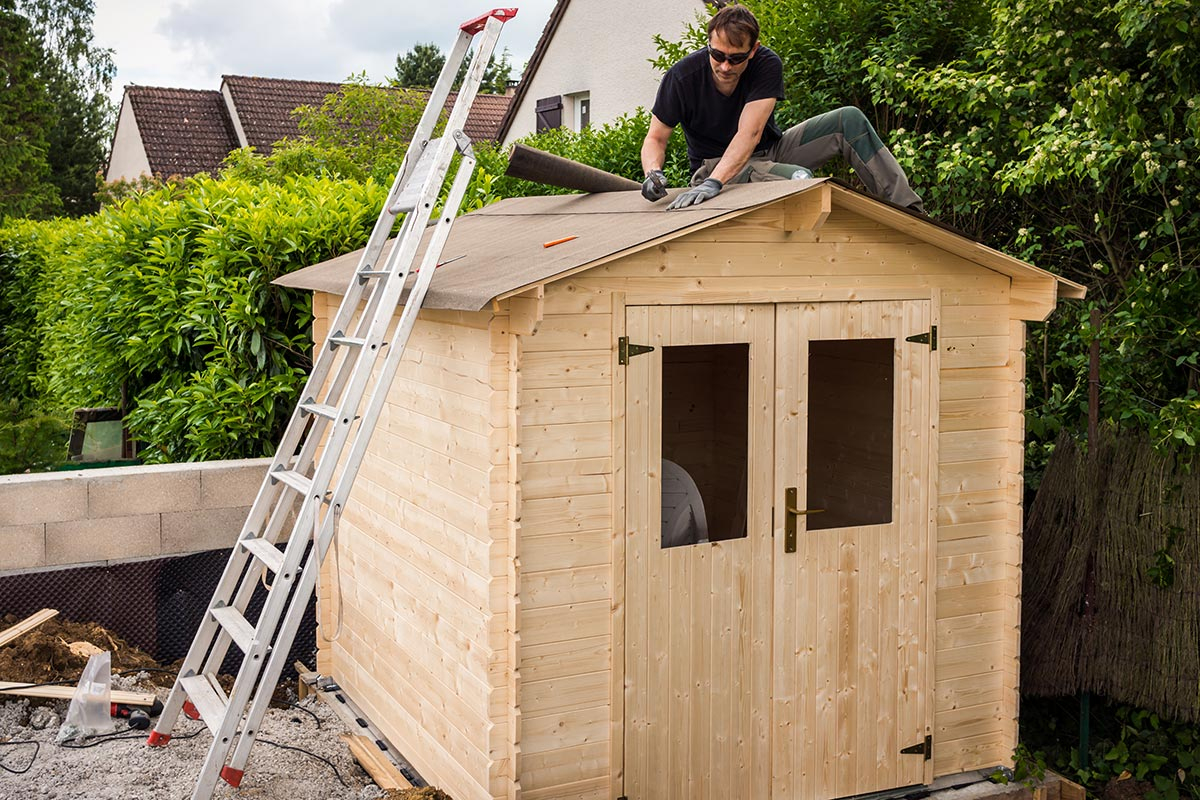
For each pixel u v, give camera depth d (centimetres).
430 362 465
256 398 661
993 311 488
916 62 763
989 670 507
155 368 729
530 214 577
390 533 517
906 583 480
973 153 676
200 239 671
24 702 520
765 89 489
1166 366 613
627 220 458
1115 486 550
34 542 582
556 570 414
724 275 429
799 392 449
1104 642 549
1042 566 572
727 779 453
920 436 476
